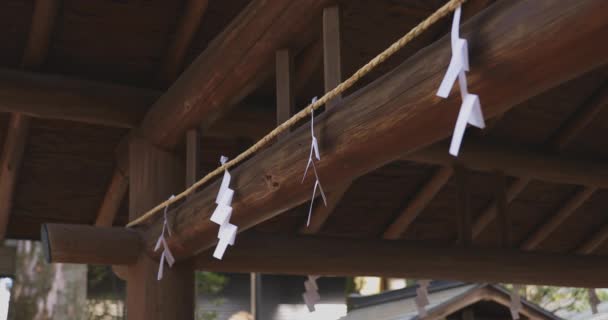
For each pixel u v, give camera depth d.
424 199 6.03
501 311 8.00
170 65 4.59
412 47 4.79
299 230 6.02
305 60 4.22
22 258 8.62
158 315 4.16
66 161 5.30
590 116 5.54
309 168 2.52
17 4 4.21
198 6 4.16
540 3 1.57
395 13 4.53
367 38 4.65
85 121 4.61
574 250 7.16
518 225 6.63
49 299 8.53
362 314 9.27
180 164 4.47
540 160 5.62
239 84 3.45
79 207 5.65
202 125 3.98
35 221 5.65
